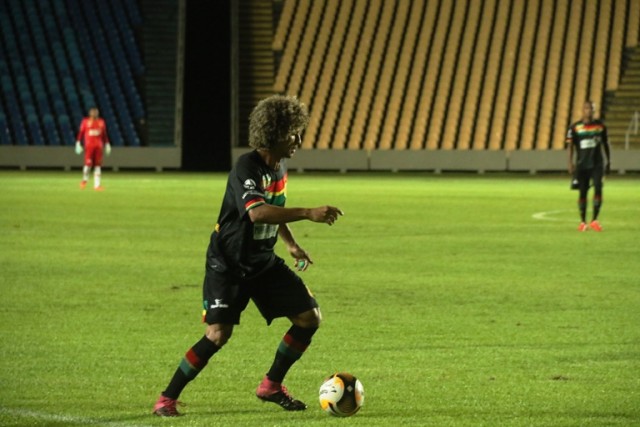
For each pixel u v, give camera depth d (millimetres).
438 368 24406
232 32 162000
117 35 161250
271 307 19656
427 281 39625
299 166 146625
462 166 143500
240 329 29719
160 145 154375
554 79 154750
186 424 19188
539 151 141375
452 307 33438
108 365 24656
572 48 157000
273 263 19547
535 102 153250
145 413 20031
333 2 166625
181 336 28422
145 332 28969
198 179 121625
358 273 41969
